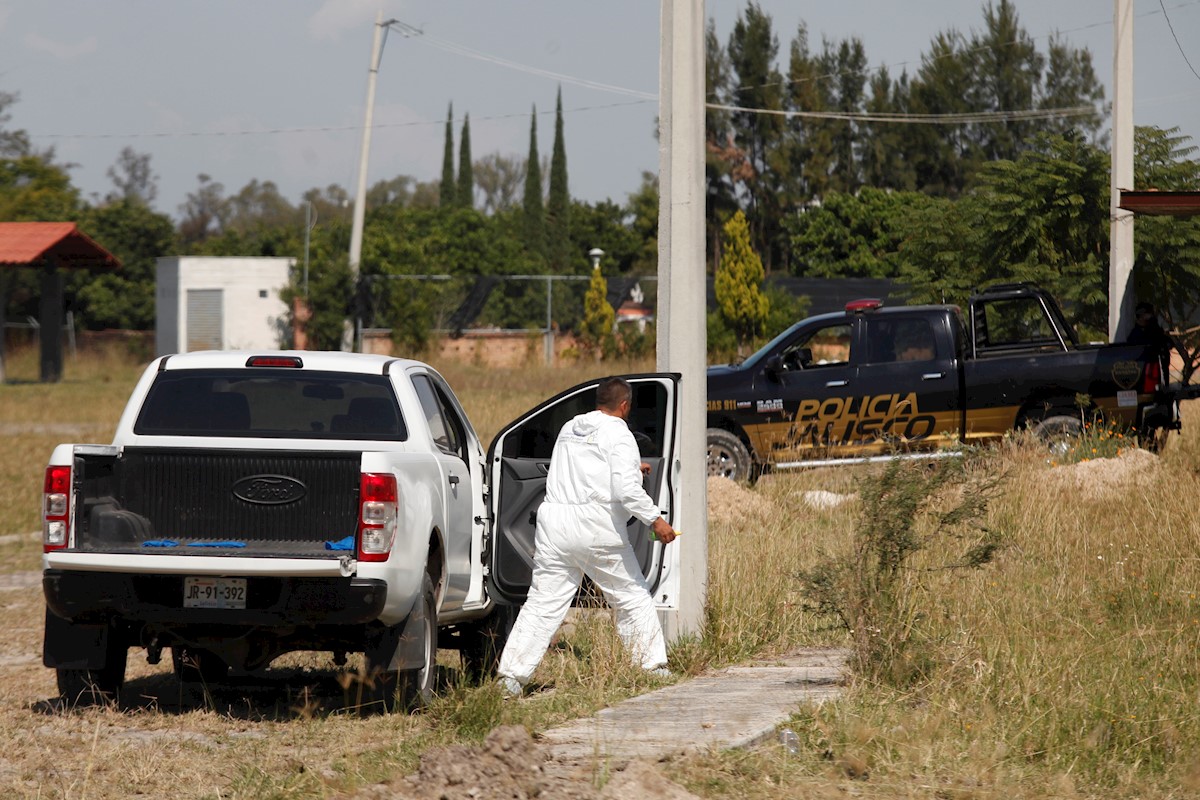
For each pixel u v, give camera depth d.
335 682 32.50
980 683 26.45
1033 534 43.84
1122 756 23.20
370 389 29.36
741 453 60.06
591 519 28.73
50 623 27.70
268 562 25.67
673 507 30.66
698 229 33.19
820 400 59.69
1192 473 52.78
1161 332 61.34
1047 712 24.81
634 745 21.98
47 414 118.50
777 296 182.62
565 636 36.69
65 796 20.95
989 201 84.62
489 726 24.00
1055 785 21.03
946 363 59.00
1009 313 82.75
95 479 27.14
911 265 89.88
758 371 60.38
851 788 20.44
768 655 33.00
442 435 31.52
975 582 36.97
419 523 27.42
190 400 29.09
